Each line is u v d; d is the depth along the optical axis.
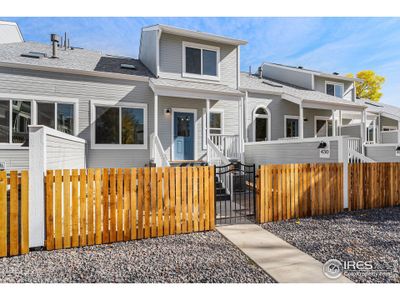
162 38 10.99
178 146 11.05
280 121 13.88
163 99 10.82
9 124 8.56
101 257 3.85
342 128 15.86
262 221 5.57
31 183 4.02
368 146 11.64
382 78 32.97
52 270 3.46
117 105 10.04
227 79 12.23
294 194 5.95
